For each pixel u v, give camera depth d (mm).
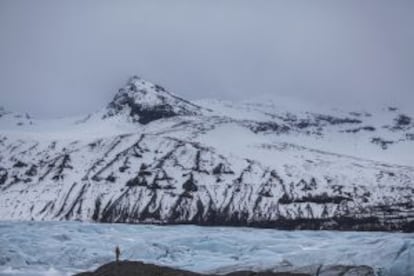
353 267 48406
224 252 77250
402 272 49188
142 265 39000
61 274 61750
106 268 39344
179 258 71688
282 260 57969
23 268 65375
